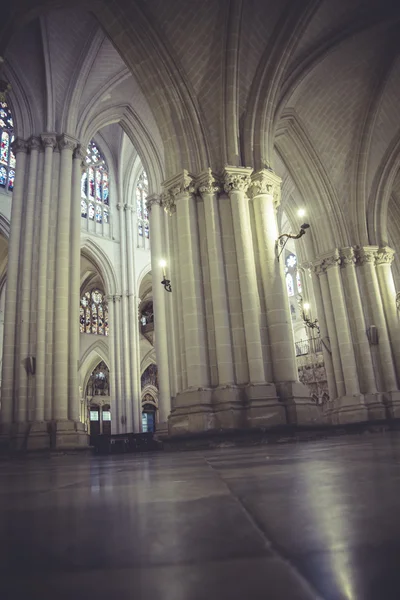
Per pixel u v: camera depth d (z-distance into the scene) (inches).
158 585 29.0
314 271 908.0
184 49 603.2
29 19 534.0
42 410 676.1
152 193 989.2
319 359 1202.6
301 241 1085.1
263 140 607.8
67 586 29.6
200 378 510.0
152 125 992.9
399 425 780.0
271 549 38.0
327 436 552.1
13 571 34.2
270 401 494.6
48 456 630.5
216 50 601.6
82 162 846.5
